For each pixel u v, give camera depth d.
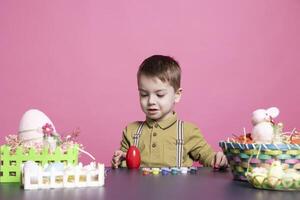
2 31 2.12
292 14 2.39
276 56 2.36
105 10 2.20
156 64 1.53
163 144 1.51
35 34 2.15
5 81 2.11
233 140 0.98
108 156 2.15
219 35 2.29
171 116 1.56
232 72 2.29
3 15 2.13
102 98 2.17
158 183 0.85
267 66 2.34
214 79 2.27
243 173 0.89
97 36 2.18
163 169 1.05
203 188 0.79
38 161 0.89
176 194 0.72
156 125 1.54
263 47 2.34
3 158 0.87
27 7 2.15
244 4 2.33
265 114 0.98
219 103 2.26
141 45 2.21
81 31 2.17
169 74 1.53
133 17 2.21
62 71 2.15
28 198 0.68
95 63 2.17
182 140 1.52
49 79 2.14
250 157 0.88
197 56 2.26
